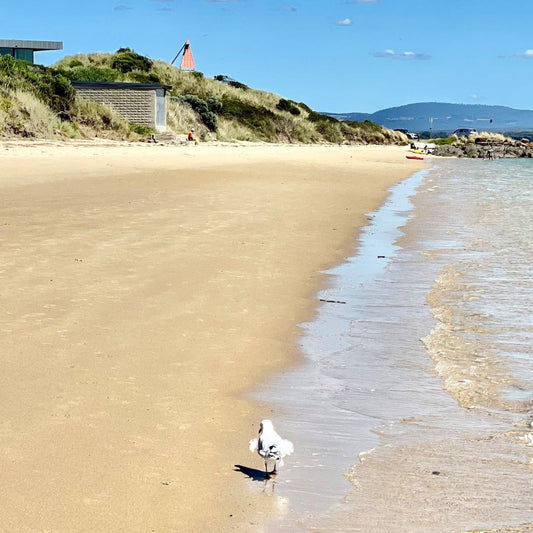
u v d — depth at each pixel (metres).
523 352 9.18
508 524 5.10
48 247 14.36
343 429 6.81
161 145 50.97
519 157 98.00
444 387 7.99
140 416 6.79
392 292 12.51
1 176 27.02
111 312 10.20
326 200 26.03
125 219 18.36
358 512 5.24
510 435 6.69
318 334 9.97
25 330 9.14
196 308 10.76
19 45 70.44
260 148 62.31
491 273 14.09
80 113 51.91
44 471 5.56
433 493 5.55
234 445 6.31
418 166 57.50
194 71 91.56
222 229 17.81
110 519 4.94
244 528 4.95
